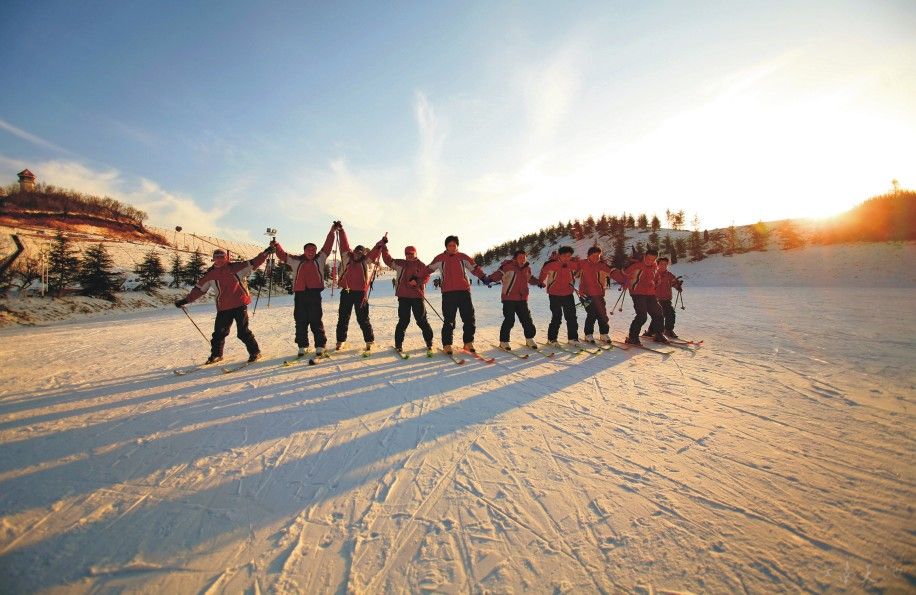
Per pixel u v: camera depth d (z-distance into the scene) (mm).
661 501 2430
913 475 2627
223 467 2922
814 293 21203
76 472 2855
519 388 4789
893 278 30641
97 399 4523
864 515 2234
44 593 1772
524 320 6941
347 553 2043
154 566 1943
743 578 1821
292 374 5496
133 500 2504
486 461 2982
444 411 4035
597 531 2176
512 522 2270
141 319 16875
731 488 2549
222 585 1833
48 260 21828
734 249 47844
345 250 6824
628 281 7273
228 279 6039
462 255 6598
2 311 16719
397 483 2697
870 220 42562
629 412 3939
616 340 8047
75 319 18891
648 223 77062
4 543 2092
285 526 2252
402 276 6543
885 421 3521
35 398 4594
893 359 5715
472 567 1938
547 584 1829
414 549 2068
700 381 4973
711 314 12195
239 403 4324
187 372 5730
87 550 2047
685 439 3287
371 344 6996
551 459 2994
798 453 2986
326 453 3139
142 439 3412
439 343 7992
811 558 1927
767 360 5973
